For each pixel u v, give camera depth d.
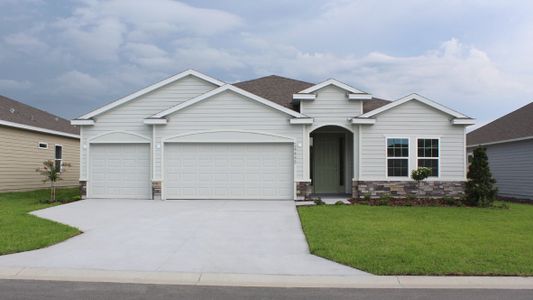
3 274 6.98
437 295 6.09
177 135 17.78
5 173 21.12
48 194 20.80
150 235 10.12
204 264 7.61
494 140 22.98
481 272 6.98
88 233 10.34
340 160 20.81
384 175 17.91
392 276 6.92
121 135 18.34
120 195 18.22
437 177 17.88
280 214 13.44
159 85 18.72
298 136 17.67
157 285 6.52
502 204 16.62
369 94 18.06
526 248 8.54
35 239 9.27
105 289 6.28
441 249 8.41
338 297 5.98
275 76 24.34
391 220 12.06
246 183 17.72
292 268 7.38
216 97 17.80
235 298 5.92
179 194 17.80
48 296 5.93
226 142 17.73
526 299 5.93
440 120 18.00
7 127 21.27
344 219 12.20
